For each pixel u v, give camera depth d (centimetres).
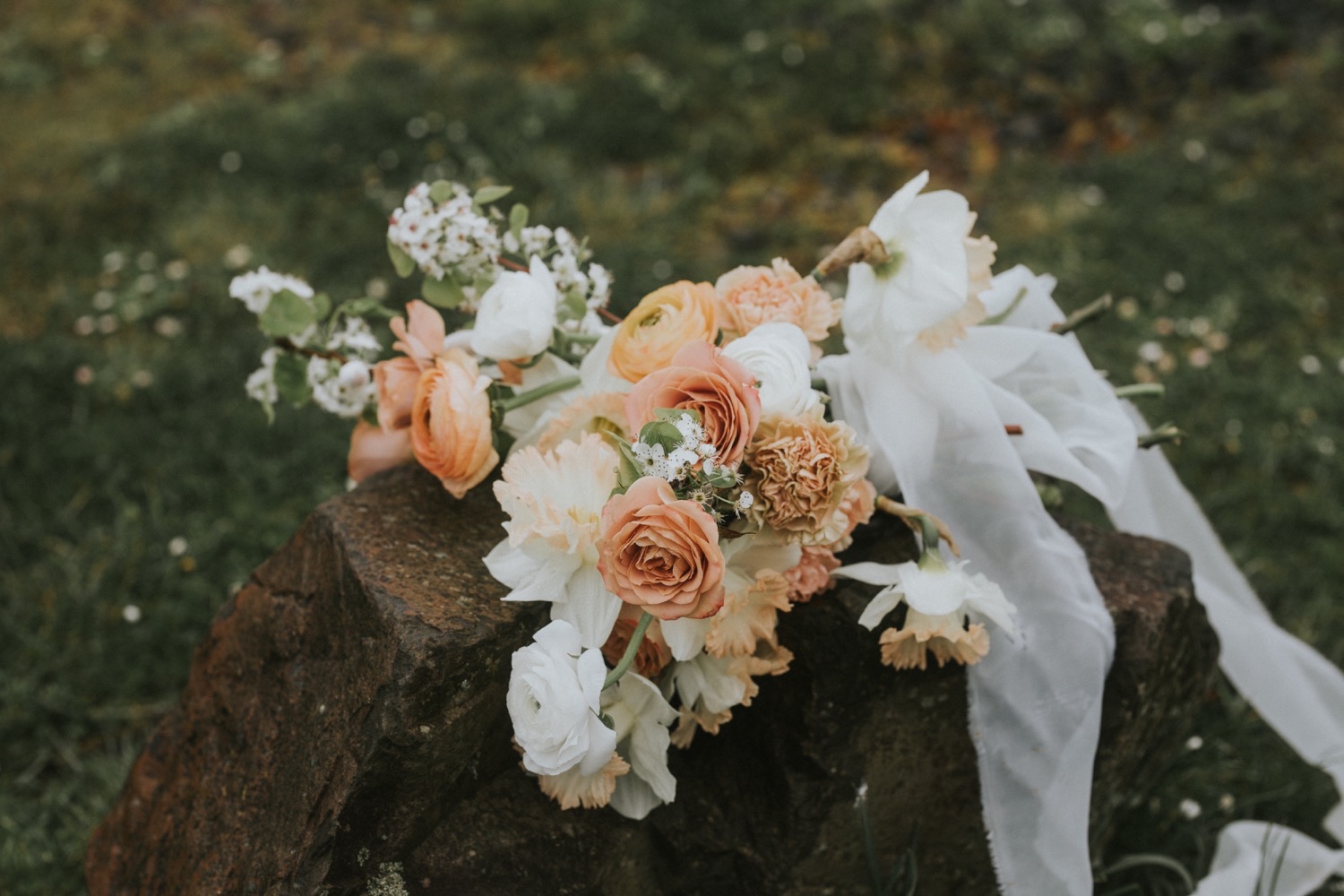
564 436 163
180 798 187
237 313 397
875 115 503
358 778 160
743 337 167
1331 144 480
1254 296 403
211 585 293
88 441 331
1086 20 554
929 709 185
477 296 186
